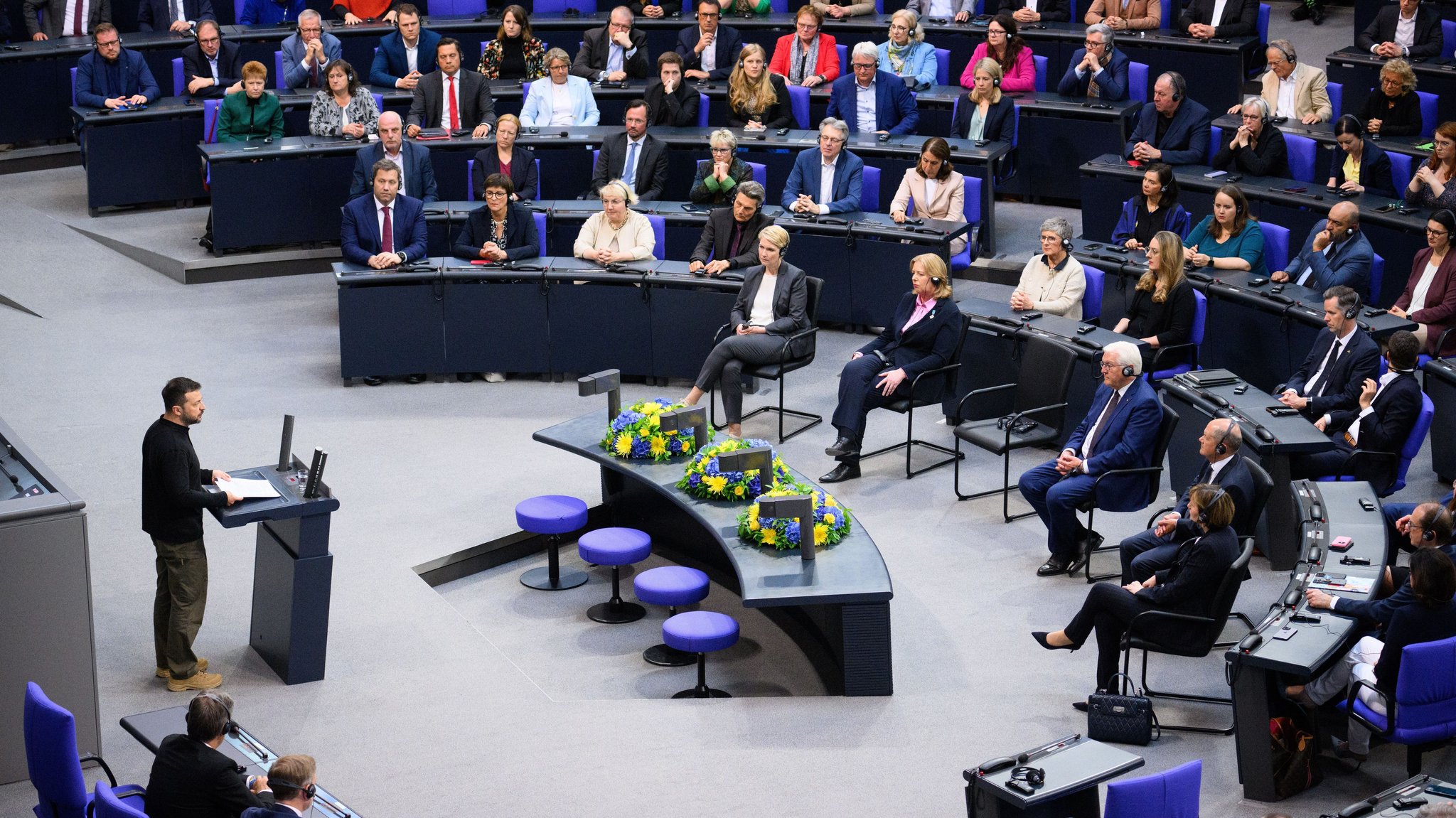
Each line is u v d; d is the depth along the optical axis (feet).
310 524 26.99
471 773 24.63
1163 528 29.43
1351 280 38.81
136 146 53.11
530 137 50.26
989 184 48.83
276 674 27.96
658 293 42.01
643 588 30.07
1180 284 37.58
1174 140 48.96
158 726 22.80
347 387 42.42
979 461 38.24
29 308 46.96
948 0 62.08
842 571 27.43
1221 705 26.94
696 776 24.43
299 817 19.52
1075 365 36.17
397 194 43.98
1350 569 26.73
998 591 31.71
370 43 60.18
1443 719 23.48
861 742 25.41
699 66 57.77
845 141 47.21
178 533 26.43
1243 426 32.24
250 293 49.47
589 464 37.50
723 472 30.53
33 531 24.35
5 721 24.82
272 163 49.62
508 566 34.32
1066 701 26.86
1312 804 23.73
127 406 40.19
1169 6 61.11
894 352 37.19
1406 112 48.65
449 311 42.42
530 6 64.34
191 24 59.67
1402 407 32.19
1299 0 73.31
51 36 60.29
